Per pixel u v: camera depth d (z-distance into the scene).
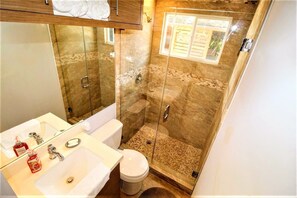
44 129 1.07
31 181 0.92
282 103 0.51
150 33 2.02
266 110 0.59
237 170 0.72
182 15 1.85
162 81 2.33
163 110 2.53
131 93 2.10
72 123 1.29
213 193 0.97
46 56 0.94
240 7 1.54
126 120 2.22
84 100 1.36
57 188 1.01
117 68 1.65
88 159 1.18
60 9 0.72
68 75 1.13
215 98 2.04
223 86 1.92
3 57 0.75
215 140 1.32
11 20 0.57
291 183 0.41
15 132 0.91
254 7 1.47
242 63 1.19
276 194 0.45
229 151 0.87
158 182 1.93
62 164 1.09
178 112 2.40
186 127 2.43
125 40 1.61
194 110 2.25
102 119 1.67
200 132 2.34
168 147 2.44
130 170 1.56
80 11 0.81
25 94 0.90
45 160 1.07
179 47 2.03
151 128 2.78
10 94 0.83
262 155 0.55
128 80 1.92
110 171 1.05
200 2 1.69
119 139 1.79
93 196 0.94
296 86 0.46
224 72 1.85
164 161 2.17
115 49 1.52
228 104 1.23
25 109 0.93
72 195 0.87
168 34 2.02
